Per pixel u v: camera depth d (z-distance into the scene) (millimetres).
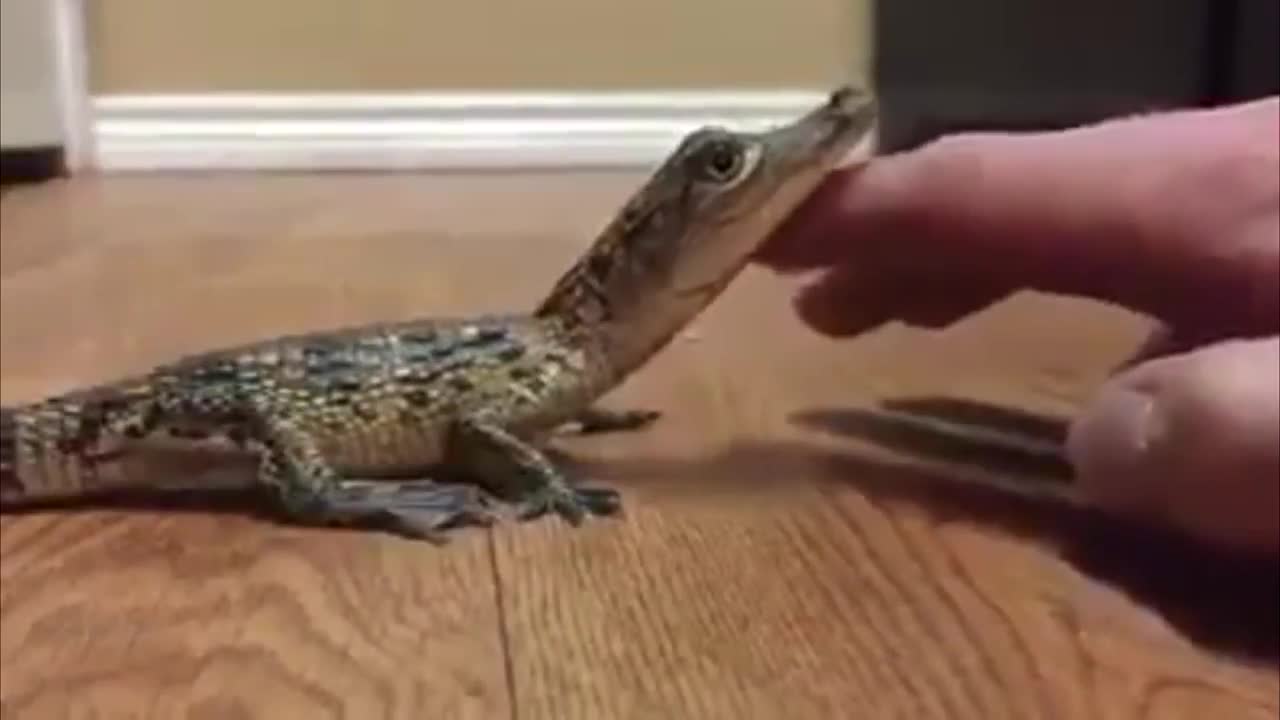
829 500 261
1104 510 235
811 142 255
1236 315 242
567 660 209
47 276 439
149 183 583
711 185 261
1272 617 219
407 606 227
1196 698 198
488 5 613
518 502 259
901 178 251
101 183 584
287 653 214
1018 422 302
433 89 616
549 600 227
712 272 268
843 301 269
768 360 343
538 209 534
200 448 267
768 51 624
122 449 267
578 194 562
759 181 259
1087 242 245
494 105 616
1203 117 245
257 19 607
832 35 625
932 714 194
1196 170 240
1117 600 224
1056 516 253
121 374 347
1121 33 637
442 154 616
